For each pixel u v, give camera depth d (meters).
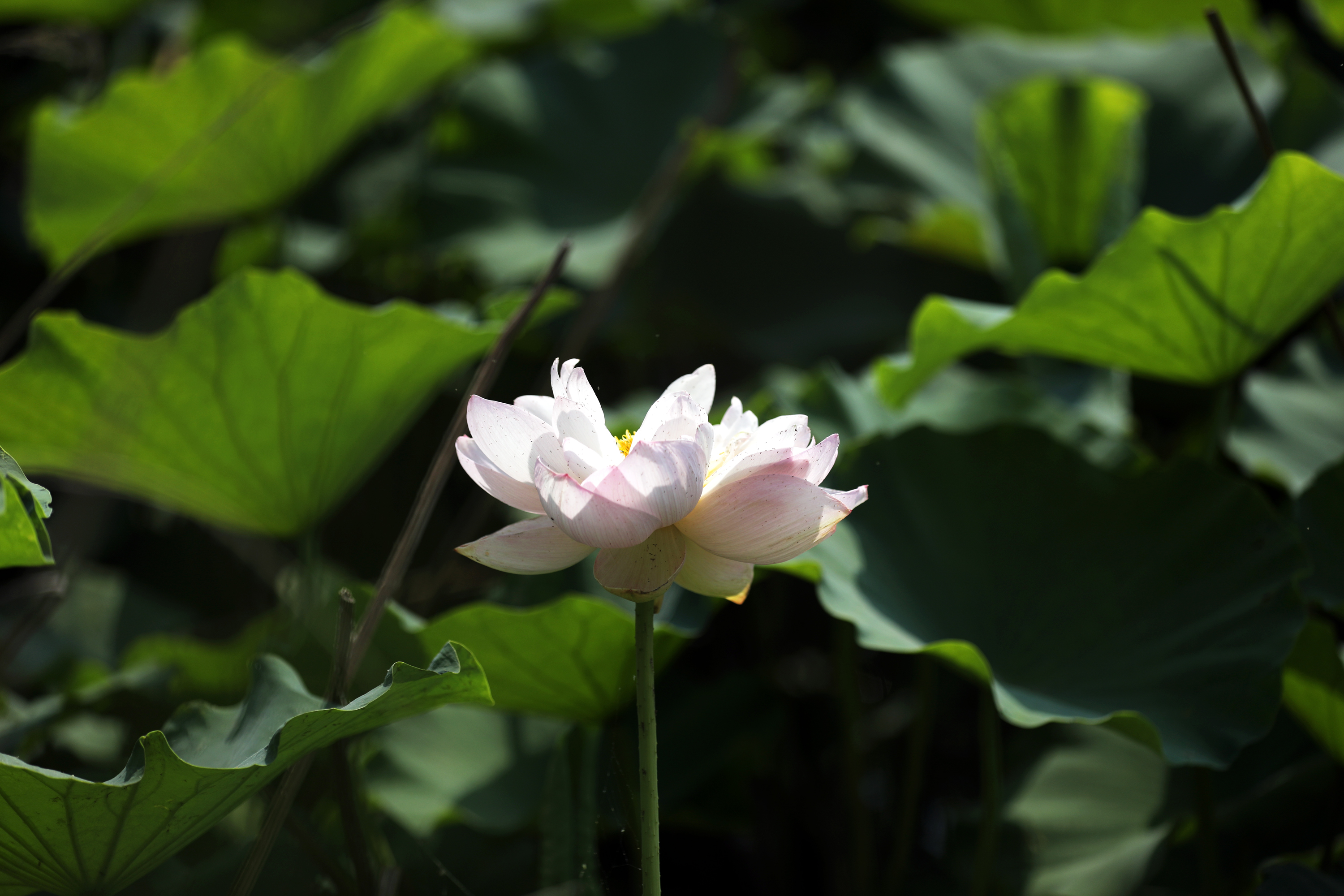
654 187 4.05
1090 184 3.55
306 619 3.13
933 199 4.06
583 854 3.01
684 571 2.79
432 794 3.18
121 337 3.07
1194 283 3.04
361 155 4.68
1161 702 2.97
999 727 3.40
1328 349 3.40
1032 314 3.10
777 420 2.80
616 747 2.99
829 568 3.03
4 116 4.83
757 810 3.44
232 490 3.16
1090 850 3.17
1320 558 3.04
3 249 4.67
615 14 4.77
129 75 3.56
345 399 3.13
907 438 3.15
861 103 4.32
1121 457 3.16
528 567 2.77
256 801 3.13
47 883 2.81
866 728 3.52
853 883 3.26
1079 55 4.34
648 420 2.79
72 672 3.31
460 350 3.15
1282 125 3.74
